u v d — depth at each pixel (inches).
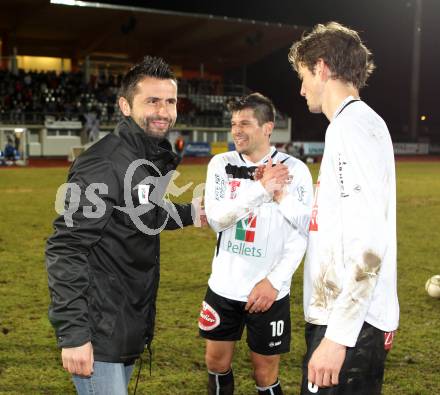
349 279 66.2
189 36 1491.1
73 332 72.3
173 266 256.5
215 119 1310.3
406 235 338.3
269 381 114.7
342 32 74.4
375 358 71.6
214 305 110.3
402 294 212.4
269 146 111.2
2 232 332.2
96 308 77.1
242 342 162.1
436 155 1397.6
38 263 256.8
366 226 65.5
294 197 103.7
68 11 1301.7
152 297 83.0
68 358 72.8
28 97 1211.2
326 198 70.8
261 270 107.3
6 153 923.4
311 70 74.9
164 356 149.9
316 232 74.0
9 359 145.9
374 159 66.2
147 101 78.4
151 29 1471.5
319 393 72.2
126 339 78.4
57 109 1184.8
